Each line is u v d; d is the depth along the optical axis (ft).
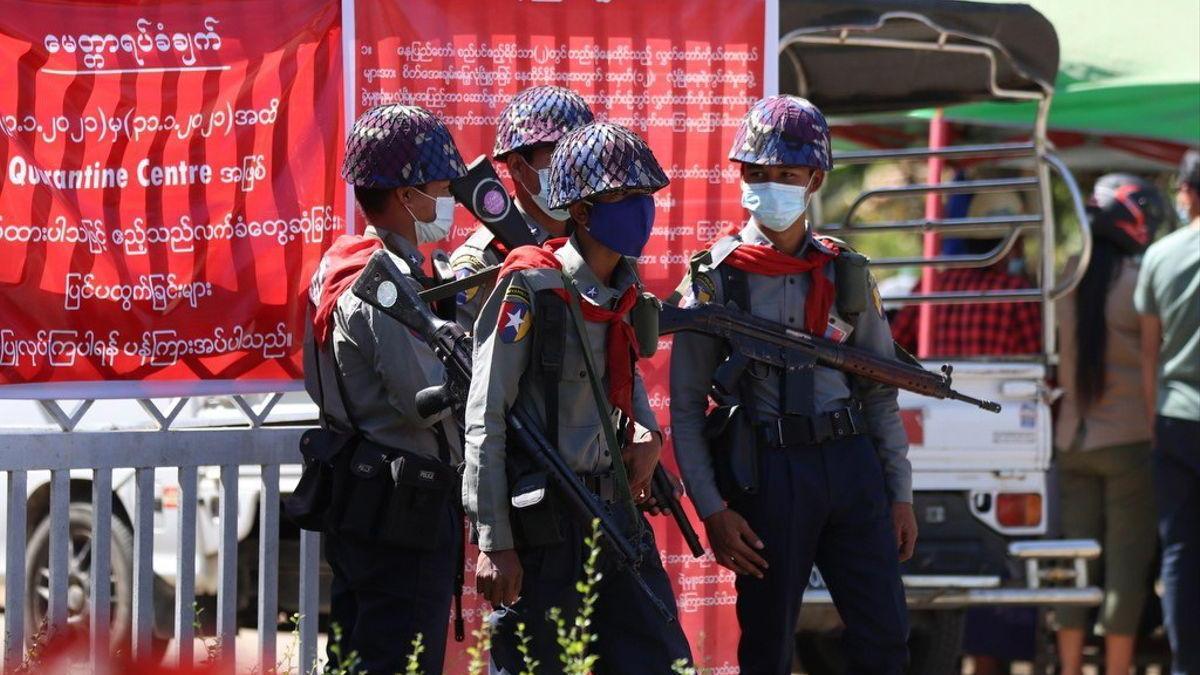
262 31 30.89
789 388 27.66
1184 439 39.40
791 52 43.21
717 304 27.66
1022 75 42.98
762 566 27.66
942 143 55.36
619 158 22.61
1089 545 41.42
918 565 40.98
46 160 29.63
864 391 29.43
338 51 31.32
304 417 39.14
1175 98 54.90
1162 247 40.32
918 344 50.34
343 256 25.25
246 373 30.89
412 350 23.56
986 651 44.29
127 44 30.17
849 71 44.06
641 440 24.97
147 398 30.25
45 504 43.73
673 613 23.45
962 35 41.19
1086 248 43.29
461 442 24.95
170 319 30.40
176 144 30.42
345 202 31.12
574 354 22.99
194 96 30.53
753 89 33.68
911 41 41.37
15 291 29.30
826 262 28.35
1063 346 44.98
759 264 27.84
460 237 32.48
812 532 27.71
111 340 30.04
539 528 22.76
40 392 29.32
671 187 33.47
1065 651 43.57
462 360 23.11
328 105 31.22
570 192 22.79
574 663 21.57
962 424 41.73
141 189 30.27
